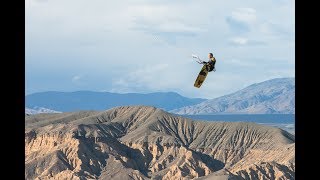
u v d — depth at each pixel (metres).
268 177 184.62
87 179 186.25
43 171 194.50
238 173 183.38
